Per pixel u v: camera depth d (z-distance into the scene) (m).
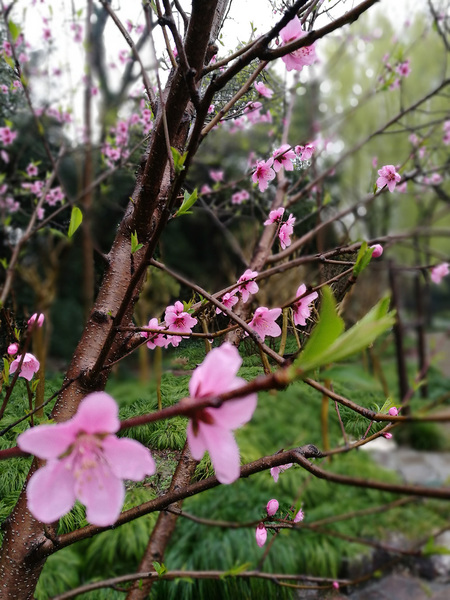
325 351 0.16
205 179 1.16
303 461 0.33
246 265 0.78
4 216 1.05
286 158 0.55
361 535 1.22
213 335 0.40
